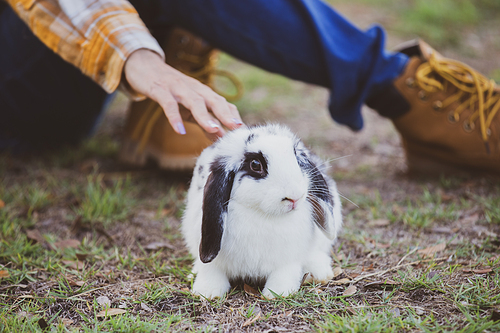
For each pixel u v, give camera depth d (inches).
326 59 116.5
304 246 75.0
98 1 91.7
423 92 125.0
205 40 121.2
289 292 74.0
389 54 127.8
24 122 150.7
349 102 123.9
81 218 110.3
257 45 117.6
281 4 115.2
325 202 75.1
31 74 137.3
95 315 70.0
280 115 197.3
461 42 278.7
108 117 199.9
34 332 66.0
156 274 86.4
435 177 134.9
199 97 81.7
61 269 87.4
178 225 112.7
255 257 73.2
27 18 95.5
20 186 132.9
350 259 90.7
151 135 141.1
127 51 87.2
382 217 112.5
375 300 72.6
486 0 324.8
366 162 155.5
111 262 93.0
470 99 124.0
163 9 117.4
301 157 76.0
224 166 71.6
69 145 165.2
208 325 67.3
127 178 135.0
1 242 95.6
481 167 126.8
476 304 68.3
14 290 80.5
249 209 71.8
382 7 316.8
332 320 66.1
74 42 92.3
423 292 73.7
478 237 95.2
